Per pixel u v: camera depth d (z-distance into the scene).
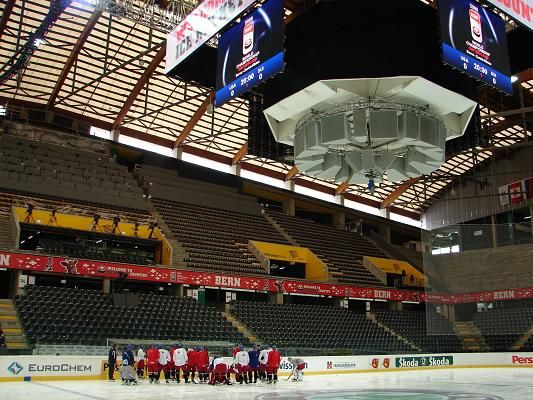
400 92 16.94
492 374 27.98
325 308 38.97
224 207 45.66
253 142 19.95
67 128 40.03
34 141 38.62
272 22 16.22
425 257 31.11
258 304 35.91
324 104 17.80
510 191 46.28
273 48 16.00
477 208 49.25
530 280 29.42
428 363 33.84
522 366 35.06
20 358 20.86
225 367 19.75
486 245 30.83
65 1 25.16
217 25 17.67
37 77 35.38
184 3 26.23
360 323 38.81
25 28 31.33
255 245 41.75
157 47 31.02
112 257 32.06
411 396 15.73
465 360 35.41
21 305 26.72
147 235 36.53
